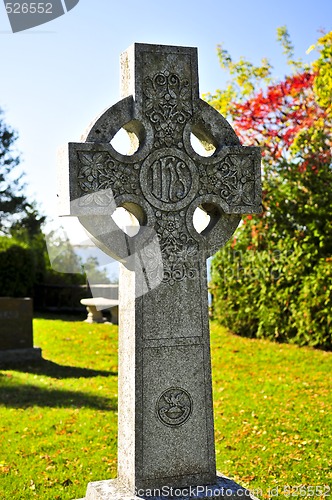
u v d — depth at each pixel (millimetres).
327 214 11156
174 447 4016
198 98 4102
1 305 11258
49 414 7594
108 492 3977
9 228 29594
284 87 11570
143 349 3973
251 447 6266
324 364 10039
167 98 4020
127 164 3939
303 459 5895
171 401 4016
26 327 11508
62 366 10906
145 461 3957
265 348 11547
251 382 9078
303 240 11320
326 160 11438
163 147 4023
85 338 13688
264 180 11844
